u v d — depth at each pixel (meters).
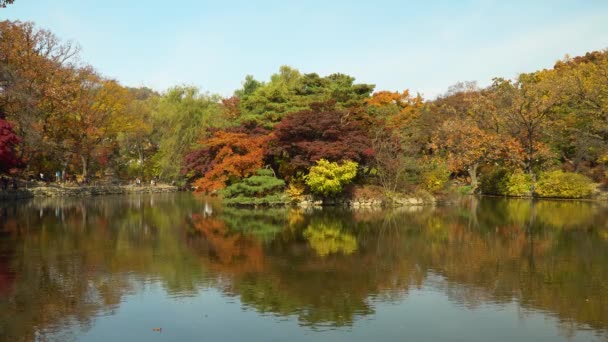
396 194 33.44
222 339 8.53
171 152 51.88
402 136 36.88
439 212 28.98
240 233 20.61
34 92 37.72
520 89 46.94
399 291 11.51
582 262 14.62
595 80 39.97
